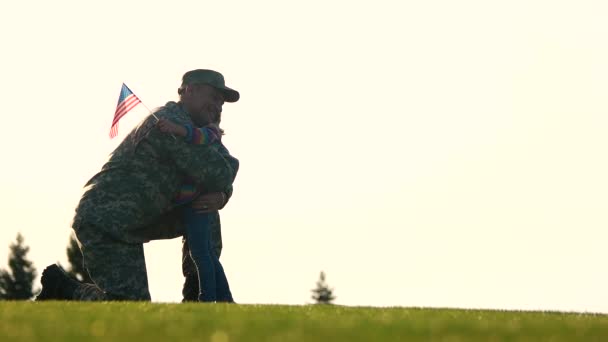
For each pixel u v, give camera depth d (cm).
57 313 679
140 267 1177
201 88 1241
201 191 1195
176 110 1209
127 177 1170
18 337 528
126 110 1278
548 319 738
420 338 556
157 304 814
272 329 575
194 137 1173
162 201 1174
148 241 1205
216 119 1258
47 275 1227
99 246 1157
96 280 1166
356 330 581
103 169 1185
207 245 1183
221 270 1199
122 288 1158
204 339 523
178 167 1178
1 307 744
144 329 569
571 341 575
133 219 1163
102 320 625
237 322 612
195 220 1183
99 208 1159
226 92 1256
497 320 700
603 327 659
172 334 547
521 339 572
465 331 598
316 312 752
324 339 531
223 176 1189
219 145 1230
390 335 562
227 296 1193
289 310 766
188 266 1258
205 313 699
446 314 777
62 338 525
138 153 1176
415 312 794
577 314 872
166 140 1173
